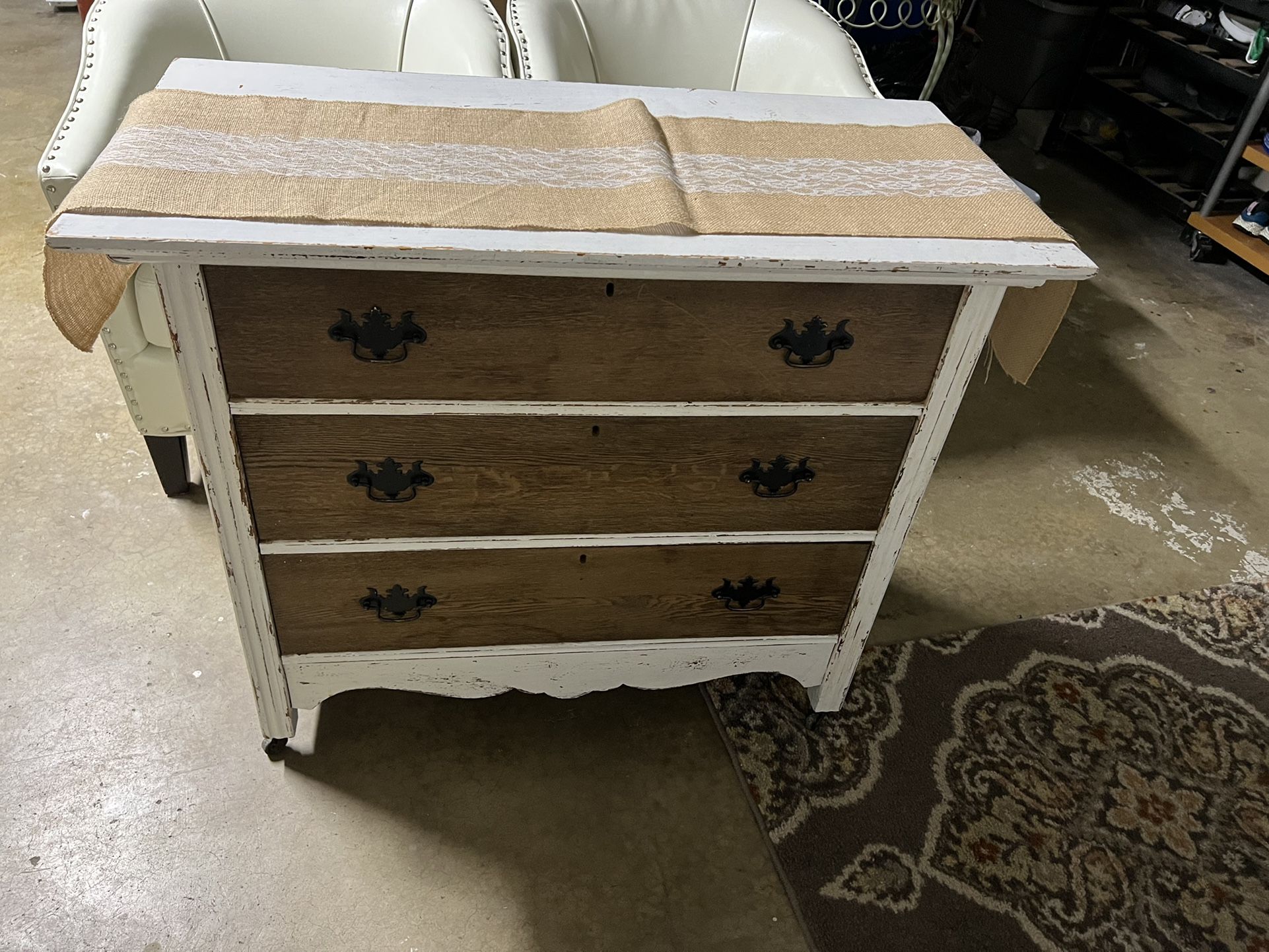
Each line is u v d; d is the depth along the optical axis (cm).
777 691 154
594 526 115
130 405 153
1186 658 166
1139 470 207
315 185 92
